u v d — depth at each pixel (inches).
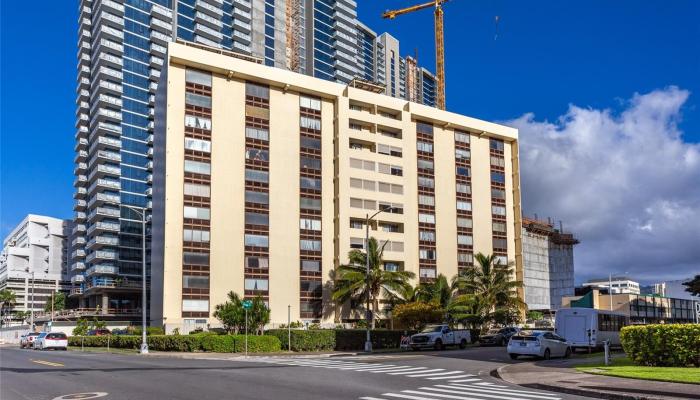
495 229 3501.5
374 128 3127.5
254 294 2650.1
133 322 4138.8
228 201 2657.5
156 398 572.1
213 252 2581.2
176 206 2534.5
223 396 585.9
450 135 3432.6
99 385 685.3
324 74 6697.8
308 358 1348.4
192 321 2485.2
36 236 6476.4
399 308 2352.4
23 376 806.5
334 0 6993.1
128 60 4817.9
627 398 592.1
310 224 2864.2
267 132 2819.9
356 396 597.9
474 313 2593.5
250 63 2790.4
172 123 2583.7
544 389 697.6
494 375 883.4
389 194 3080.7
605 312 1555.1
